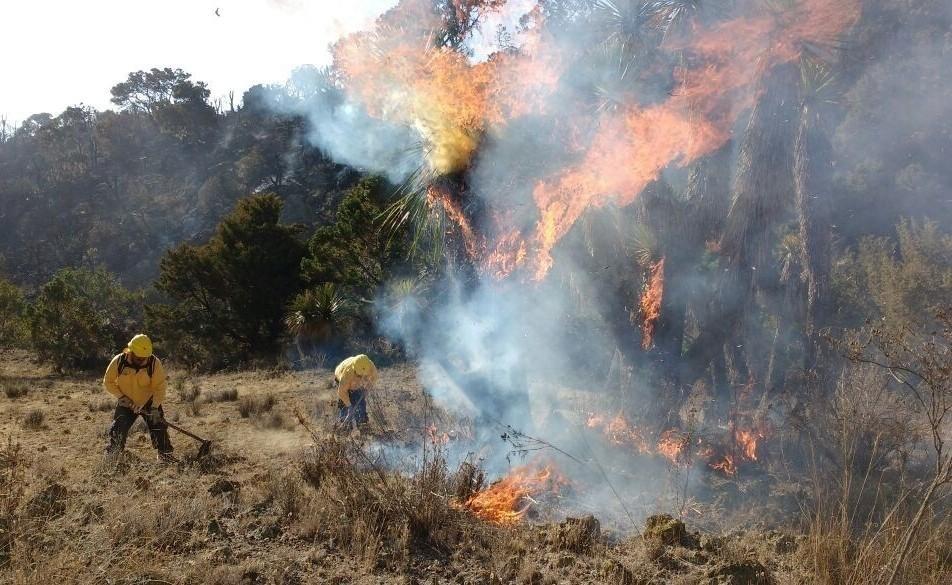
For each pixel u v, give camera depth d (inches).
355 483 204.7
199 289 1159.6
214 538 179.8
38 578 141.1
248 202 1147.9
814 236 285.1
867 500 205.5
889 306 494.6
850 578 154.0
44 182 4227.4
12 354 1226.6
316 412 397.7
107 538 171.2
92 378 845.8
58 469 254.5
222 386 621.6
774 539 193.9
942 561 164.4
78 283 1251.8
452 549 183.0
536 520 213.5
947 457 153.6
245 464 274.1
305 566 167.9
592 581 167.2
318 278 1025.5
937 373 171.3
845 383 251.4
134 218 3708.2
